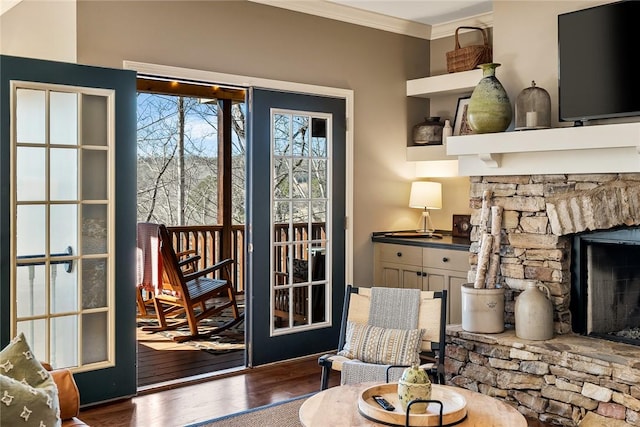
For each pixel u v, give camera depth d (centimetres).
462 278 473
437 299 358
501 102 409
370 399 256
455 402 252
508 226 418
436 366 333
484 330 398
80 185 372
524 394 374
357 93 521
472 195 440
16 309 350
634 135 342
